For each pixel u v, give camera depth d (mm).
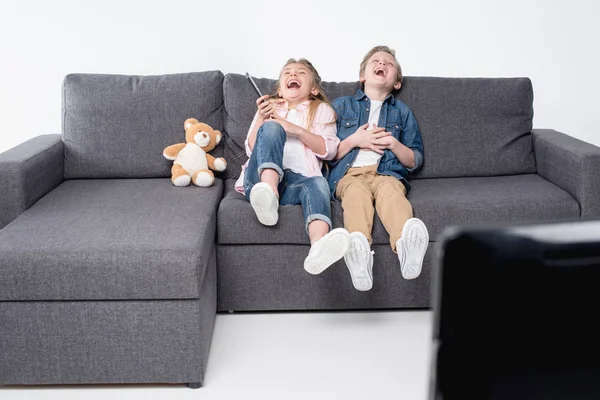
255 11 3680
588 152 2381
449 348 396
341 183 2494
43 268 1840
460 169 2754
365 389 1924
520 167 2771
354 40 3756
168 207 2293
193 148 2631
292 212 2295
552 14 3824
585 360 400
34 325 1881
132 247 1881
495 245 385
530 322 395
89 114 2740
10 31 3635
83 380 1919
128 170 2736
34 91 3699
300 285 2363
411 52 3797
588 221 392
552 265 388
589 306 393
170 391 1926
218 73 2812
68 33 3645
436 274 399
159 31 3664
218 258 2344
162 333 1894
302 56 3738
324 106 2643
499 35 3824
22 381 1917
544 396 402
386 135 2572
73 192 2525
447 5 3768
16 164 2305
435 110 2764
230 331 2277
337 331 2275
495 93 2799
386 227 2258
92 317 1881
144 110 2744
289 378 1982
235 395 1896
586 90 3902
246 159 2750
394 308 2447
